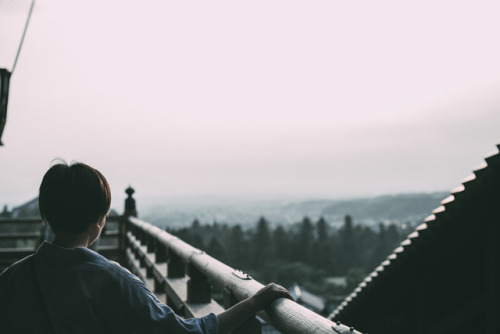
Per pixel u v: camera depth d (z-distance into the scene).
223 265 2.03
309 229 109.94
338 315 7.61
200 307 2.51
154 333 1.02
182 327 1.06
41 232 7.81
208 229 129.00
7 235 7.63
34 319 1.01
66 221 1.09
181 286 3.21
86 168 1.13
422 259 5.49
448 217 4.78
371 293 6.49
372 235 123.44
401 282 5.97
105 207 1.13
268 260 100.50
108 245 8.54
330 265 103.06
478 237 4.93
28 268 1.08
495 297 4.98
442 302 5.72
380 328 6.82
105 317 1.02
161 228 4.49
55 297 1.02
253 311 1.25
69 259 1.06
